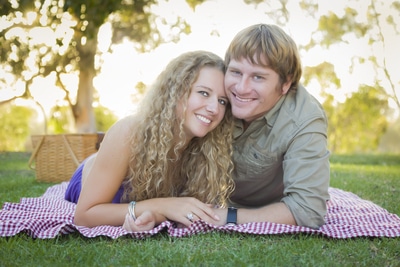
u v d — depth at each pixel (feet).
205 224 8.29
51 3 28.89
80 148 16.85
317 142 8.79
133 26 35.04
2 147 61.57
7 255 7.00
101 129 50.60
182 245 7.56
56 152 17.07
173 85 8.68
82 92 34.35
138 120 8.89
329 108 40.73
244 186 10.18
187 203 8.59
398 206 11.95
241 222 8.57
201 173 9.36
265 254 7.20
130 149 8.79
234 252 7.20
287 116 8.92
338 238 8.27
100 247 7.40
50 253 7.13
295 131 8.80
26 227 8.05
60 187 14.24
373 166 24.35
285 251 7.32
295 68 8.68
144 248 7.31
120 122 8.89
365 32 34.06
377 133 42.01
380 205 12.25
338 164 25.50
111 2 26.45
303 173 8.64
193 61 8.68
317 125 8.89
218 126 9.29
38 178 17.29
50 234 7.93
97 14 26.32
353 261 7.12
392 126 41.14
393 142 42.39
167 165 9.08
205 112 8.60
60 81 32.55
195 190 9.42
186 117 8.66
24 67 30.48
